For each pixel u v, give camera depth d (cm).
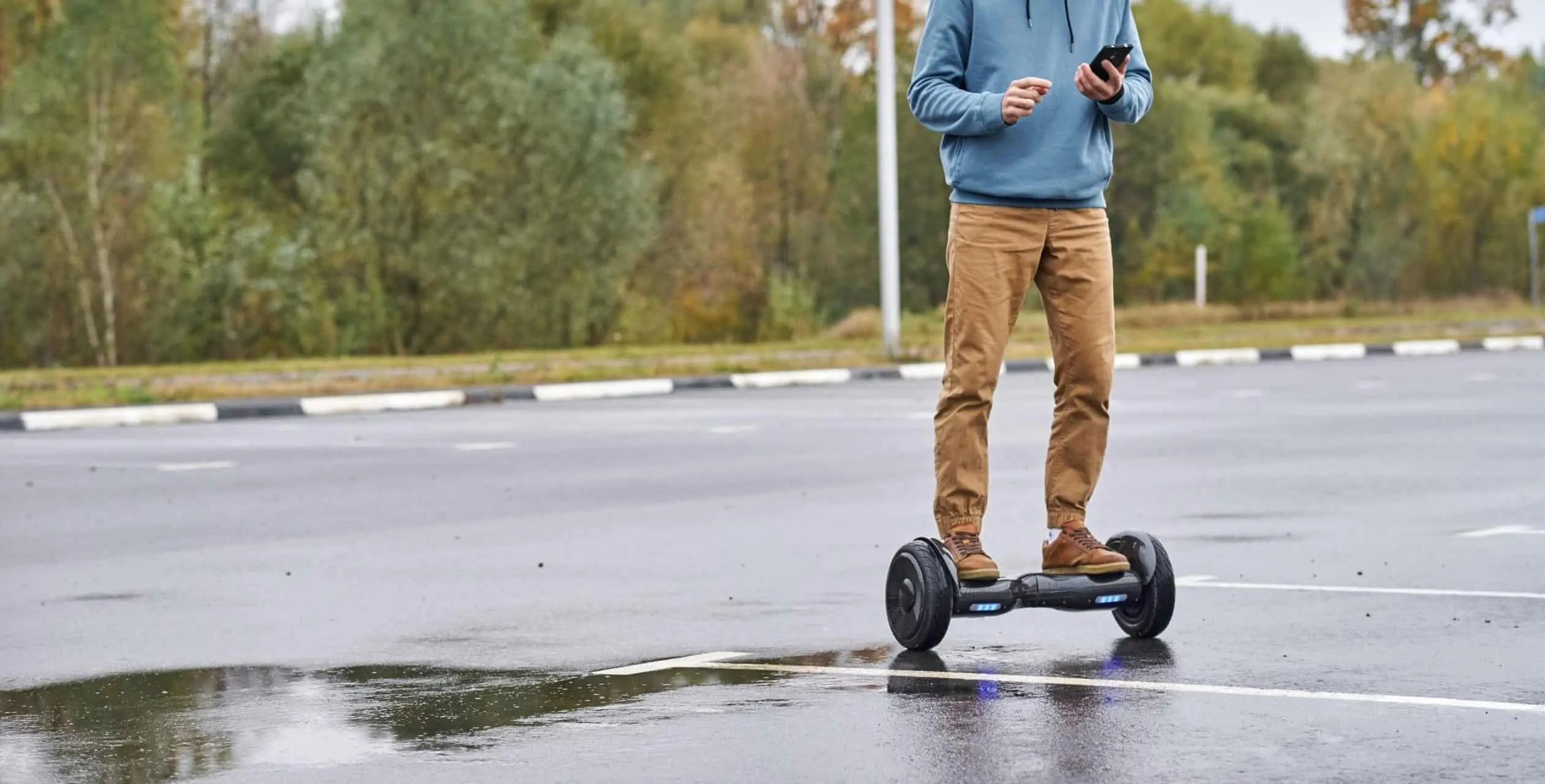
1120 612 670
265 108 4894
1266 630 679
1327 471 1290
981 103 617
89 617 772
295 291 3731
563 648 675
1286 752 488
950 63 639
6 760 510
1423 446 1479
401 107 3897
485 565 905
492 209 4016
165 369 2814
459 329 3966
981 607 632
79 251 3681
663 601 780
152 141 3744
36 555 979
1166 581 650
